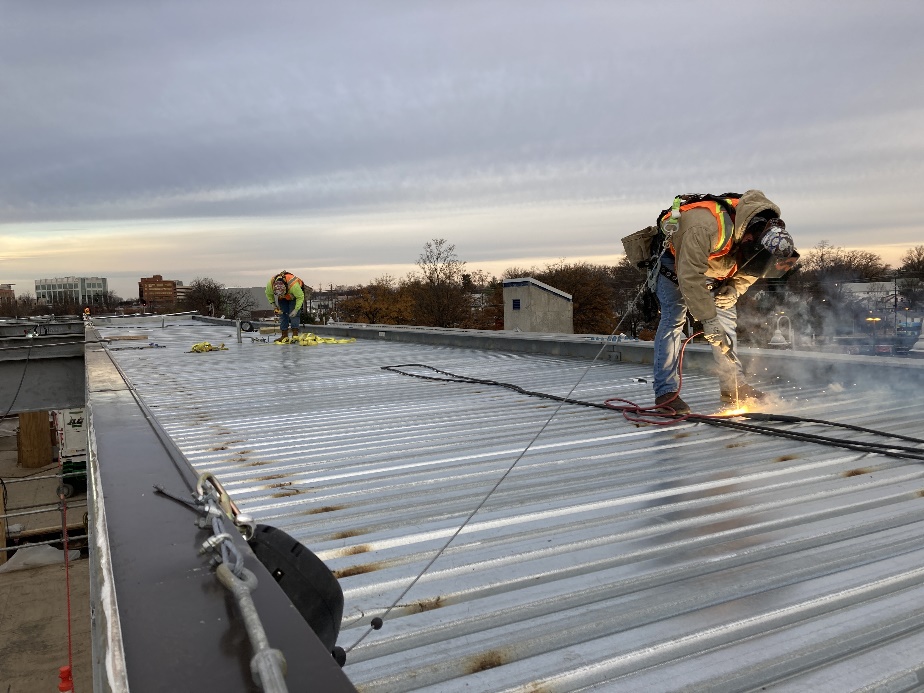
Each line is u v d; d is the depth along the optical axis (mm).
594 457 3740
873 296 17906
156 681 931
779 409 4988
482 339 11922
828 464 3428
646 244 4906
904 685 1603
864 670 1634
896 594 2033
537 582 2141
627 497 2967
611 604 1962
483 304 55812
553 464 3615
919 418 4547
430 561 2332
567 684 1595
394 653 1770
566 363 9102
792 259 4250
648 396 5957
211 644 1028
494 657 1720
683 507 2807
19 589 14609
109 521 1588
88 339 12969
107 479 1986
